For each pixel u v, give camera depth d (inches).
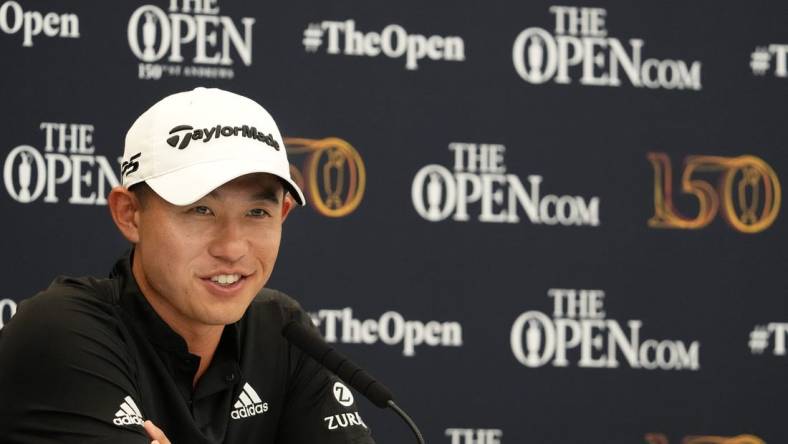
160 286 318.3
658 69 608.4
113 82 567.5
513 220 593.6
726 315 602.9
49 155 560.4
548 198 597.0
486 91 596.7
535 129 599.2
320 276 577.3
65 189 561.3
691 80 610.2
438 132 592.4
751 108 612.1
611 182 601.6
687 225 604.1
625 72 606.5
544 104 600.4
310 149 581.3
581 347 593.6
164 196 307.1
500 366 587.8
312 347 324.5
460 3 597.9
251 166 309.9
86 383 314.3
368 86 588.1
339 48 586.9
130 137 321.7
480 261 590.2
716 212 606.2
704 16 613.6
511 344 589.3
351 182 583.2
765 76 614.2
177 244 311.9
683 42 611.2
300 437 362.0
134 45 570.6
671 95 608.1
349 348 578.2
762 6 616.4
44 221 557.9
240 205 313.7
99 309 329.4
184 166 309.9
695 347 599.8
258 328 360.5
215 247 312.5
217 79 576.7
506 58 599.8
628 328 597.0
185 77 574.2
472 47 597.0
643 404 594.9
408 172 589.0
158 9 573.0
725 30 614.2
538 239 594.6
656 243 602.2
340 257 579.8
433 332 584.1
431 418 581.0
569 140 600.7
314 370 365.4
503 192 594.6
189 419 332.8
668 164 605.6
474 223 591.2
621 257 599.2
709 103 609.9
